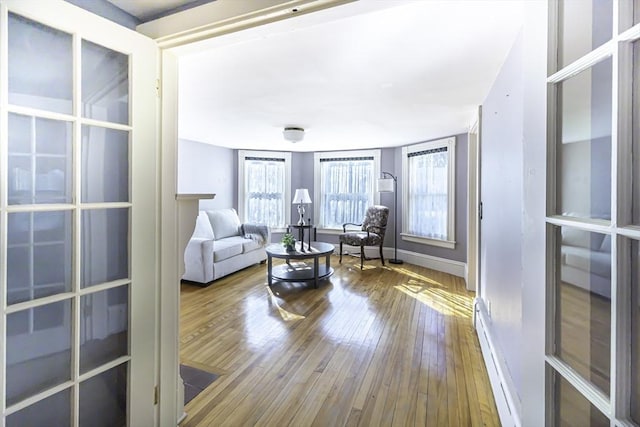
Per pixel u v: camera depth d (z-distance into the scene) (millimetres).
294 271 4672
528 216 924
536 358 882
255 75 2371
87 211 1256
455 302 3586
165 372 1531
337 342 2621
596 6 724
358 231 6016
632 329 616
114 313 1346
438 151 4953
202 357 2375
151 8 1415
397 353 2443
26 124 1076
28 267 1092
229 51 1975
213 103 3094
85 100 1227
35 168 1098
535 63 880
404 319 3107
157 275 1479
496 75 2303
